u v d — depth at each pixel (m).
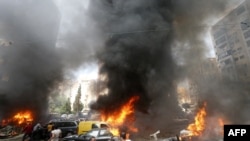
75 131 15.78
